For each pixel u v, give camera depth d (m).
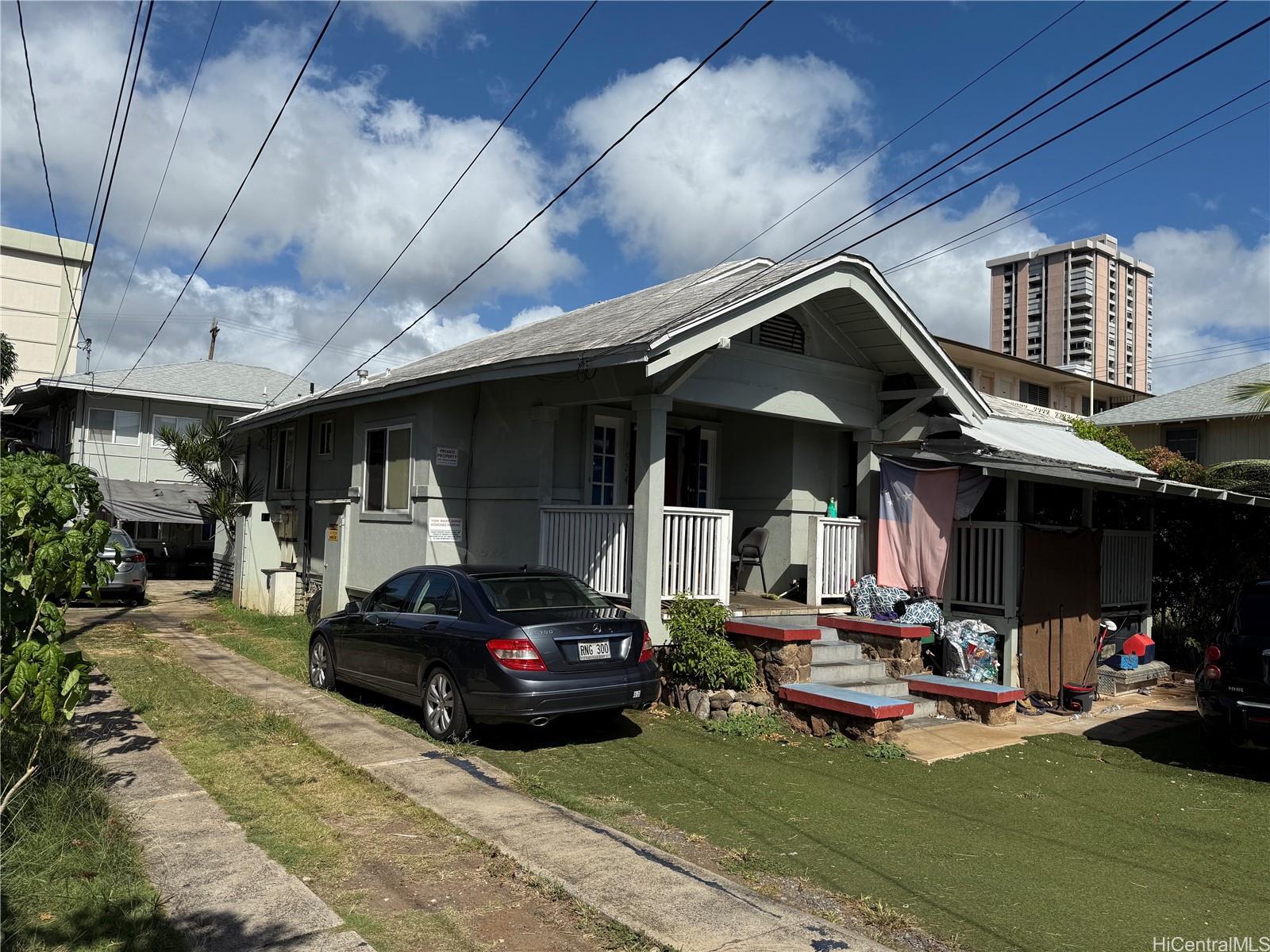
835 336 11.73
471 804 6.04
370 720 8.33
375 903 4.54
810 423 12.27
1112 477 10.16
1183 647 15.05
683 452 12.72
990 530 11.10
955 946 4.39
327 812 5.83
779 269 10.88
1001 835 6.16
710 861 5.32
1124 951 4.41
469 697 7.50
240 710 8.51
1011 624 10.79
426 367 14.48
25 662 5.09
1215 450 23.48
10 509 5.40
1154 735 9.58
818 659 9.82
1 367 21.64
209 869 4.85
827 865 5.39
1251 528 14.20
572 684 7.45
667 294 12.82
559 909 4.52
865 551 12.27
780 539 12.30
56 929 4.09
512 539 11.62
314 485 17.14
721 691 9.09
